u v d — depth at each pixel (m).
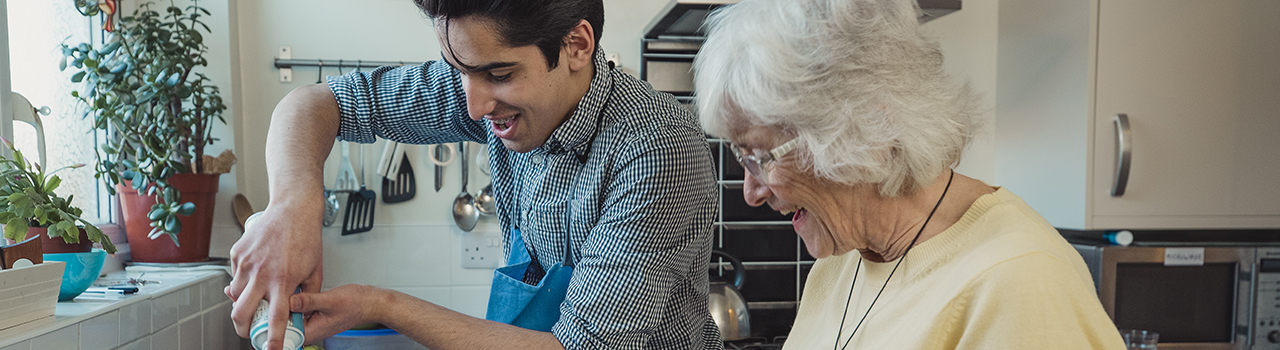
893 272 0.70
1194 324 1.93
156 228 1.66
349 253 2.01
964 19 2.21
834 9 0.59
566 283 1.00
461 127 1.04
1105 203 1.90
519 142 0.90
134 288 1.39
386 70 1.04
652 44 2.02
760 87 0.60
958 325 0.58
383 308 0.81
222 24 1.87
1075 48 1.91
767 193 0.73
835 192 0.66
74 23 1.67
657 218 0.86
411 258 2.03
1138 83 1.89
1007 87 2.18
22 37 1.47
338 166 2.00
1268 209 1.96
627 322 0.85
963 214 0.65
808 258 2.09
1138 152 1.90
